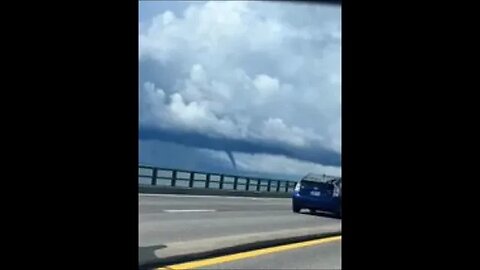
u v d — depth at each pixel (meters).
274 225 14.09
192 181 29.14
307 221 15.95
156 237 9.90
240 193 33.81
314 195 18.58
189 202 21.84
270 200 29.88
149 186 25.19
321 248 9.95
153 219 13.59
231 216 16.25
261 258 8.45
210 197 28.28
